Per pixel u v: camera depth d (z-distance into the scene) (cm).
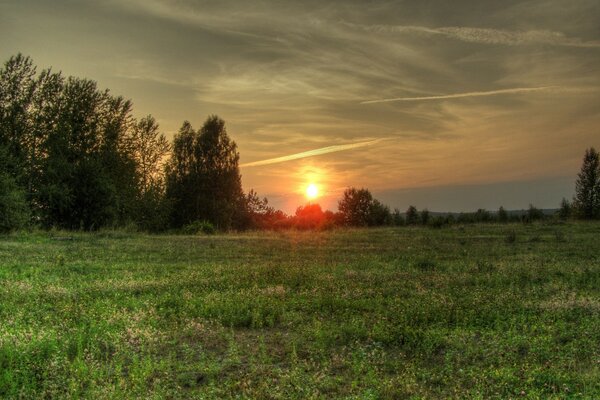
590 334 893
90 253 2009
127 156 4519
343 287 1339
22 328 873
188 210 5506
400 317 999
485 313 1049
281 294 1227
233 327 968
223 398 638
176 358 784
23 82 3912
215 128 5650
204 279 1420
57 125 3959
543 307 1109
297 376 686
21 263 1681
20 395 617
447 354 784
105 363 738
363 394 636
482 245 2566
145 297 1186
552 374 703
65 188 3588
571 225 4156
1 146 3484
